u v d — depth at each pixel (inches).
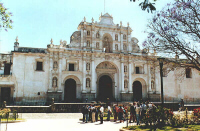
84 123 992.9
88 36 2116.1
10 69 1868.8
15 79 1839.3
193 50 767.7
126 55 2175.2
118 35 2229.3
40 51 1952.5
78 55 2050.9
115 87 2176.4
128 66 2188.7
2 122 973.2
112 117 1235.9
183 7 713.0
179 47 763.4
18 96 1823.3
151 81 2250.2
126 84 2159.2
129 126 818.8
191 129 716.0
